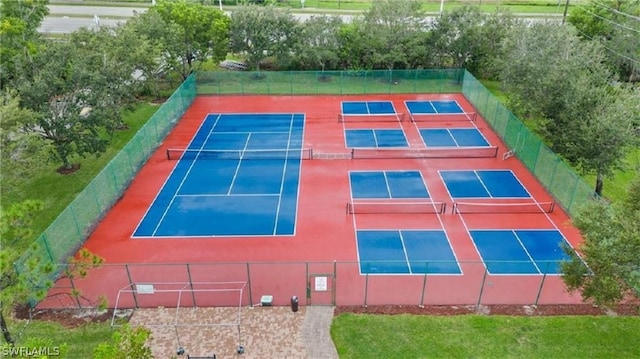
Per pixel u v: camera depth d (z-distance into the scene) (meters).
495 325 18.23
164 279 21.05
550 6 67.56
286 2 68.81
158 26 40.41
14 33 32.91
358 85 45.47
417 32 47.56
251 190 28.67
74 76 27.02
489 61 45.56
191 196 28.05
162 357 17.11
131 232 24.67
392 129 37.31
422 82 45.78
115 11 65.12
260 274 21.38
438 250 23.14
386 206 26.89
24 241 23.30
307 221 25.55
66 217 22.31
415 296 20.02
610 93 27.42
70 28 56.91
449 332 17.92
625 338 17.66
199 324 18.52
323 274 21.11
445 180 29.70
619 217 15.56
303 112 40.72
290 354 17.16
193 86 43.34
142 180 29.83
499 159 32.38
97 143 28.33
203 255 22.84
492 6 66.62
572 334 17.81
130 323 18.62
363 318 18.67
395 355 16.92
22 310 19.16
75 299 19.73
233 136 36.06
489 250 23.14
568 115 26.52
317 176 30.28
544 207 26.70
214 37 44.97
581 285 17.02
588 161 25.48
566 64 27.88
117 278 21.16
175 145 34.56
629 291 19.25
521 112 33.22
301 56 46.62
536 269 21.77
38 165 22.94
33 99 25.98
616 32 44.28
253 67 49.12
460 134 36.38
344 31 47.50
